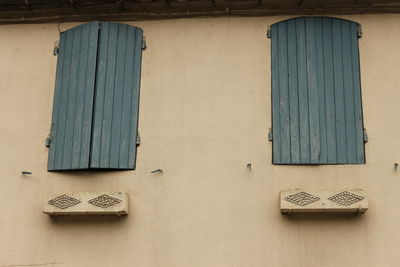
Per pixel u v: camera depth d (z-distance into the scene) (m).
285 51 9.31
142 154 9.00
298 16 9.51
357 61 9.16
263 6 9.59
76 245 8.66
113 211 8.58
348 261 8.28
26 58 9.71
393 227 8.38
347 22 9.38
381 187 8.58
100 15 9.80
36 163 9.12
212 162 8.88
